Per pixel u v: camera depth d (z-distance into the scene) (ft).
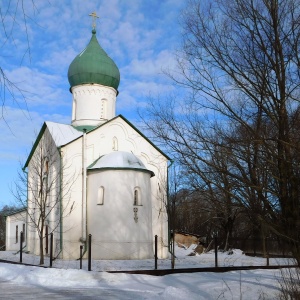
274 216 26.89
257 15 26.78
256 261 80.74
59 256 84.58
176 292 37.06
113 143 97.19
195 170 27.71
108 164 88.17
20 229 128.06
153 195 99.14
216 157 27.35
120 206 85.87
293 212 25.86
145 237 87.25
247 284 42.65
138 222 86.74
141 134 100.73
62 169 88.53
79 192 89.51
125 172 87.81
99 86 107.96
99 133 95.71
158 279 49.62
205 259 88.69
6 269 59.06
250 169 26.76
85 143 91.56
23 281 50.16
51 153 95.45
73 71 108.47
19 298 38.50
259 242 103.65
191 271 56.44
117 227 84.84
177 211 90.63
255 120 27.30
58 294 40.70
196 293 38.17
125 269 61.31
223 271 57.67
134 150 99.71
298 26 26.35
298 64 26.22
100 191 88.02
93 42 111.14
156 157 98.17
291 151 25.52
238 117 27.04
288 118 25.91
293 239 25.82
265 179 26.91
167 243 96.78
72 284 47.47
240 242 114.52
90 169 89.30
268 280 45.85
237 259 86.12
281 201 26.23
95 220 86.28
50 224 92.22
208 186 28.07
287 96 26.27
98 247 84.48
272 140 25.76
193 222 152.76
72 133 100.48
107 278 49.62
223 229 126.82
